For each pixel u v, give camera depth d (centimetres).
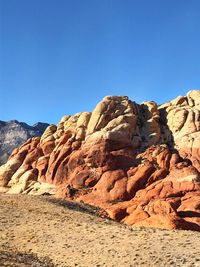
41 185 6494
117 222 4412
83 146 6506
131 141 6519
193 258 2741
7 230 3384
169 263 2681
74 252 2956
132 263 2714
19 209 3966
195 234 3297
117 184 5819
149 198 5403
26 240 3192
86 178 6128
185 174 5666
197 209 5081
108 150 6312
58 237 3241
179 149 6419
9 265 2572
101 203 5581
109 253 2894
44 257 2911
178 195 5416
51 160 6725
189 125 6669
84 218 3875
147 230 3434
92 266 2720
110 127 6550
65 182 6366
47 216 3784
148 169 5916
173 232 3353
